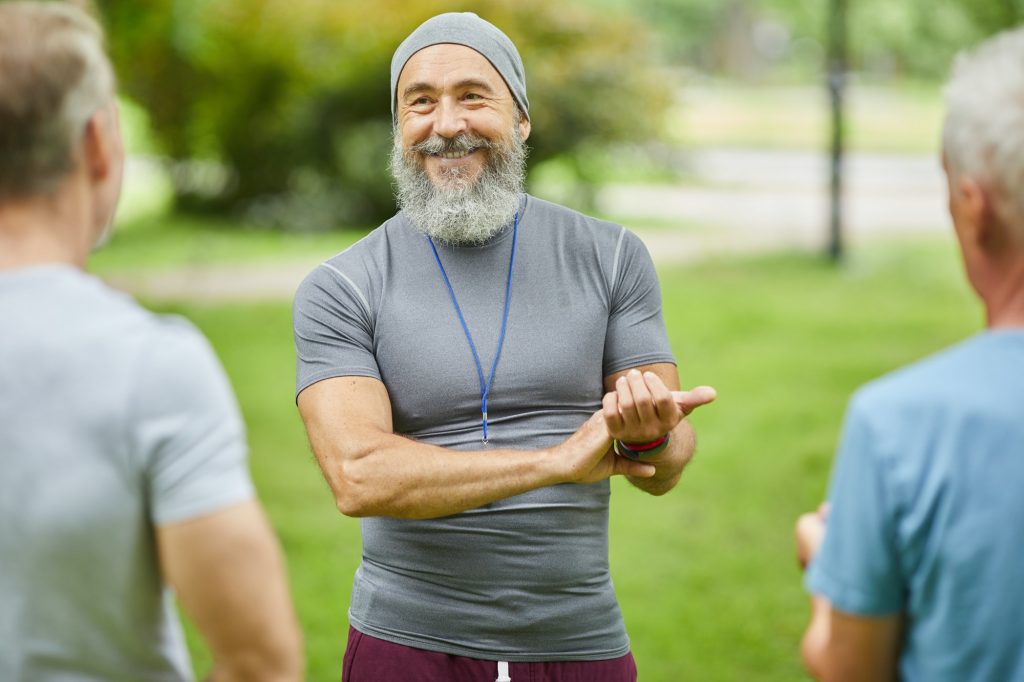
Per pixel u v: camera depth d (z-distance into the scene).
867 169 23.70
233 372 9.53
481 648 2.55
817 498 6.76
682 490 6.92
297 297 2.73
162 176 20.02
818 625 1.81
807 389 9.06
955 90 1.73
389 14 16.70
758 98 41.22
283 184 17.86
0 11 1.68
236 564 1.70
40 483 1.66
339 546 5.95
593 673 2.61
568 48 16.70
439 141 2.72
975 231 1.73
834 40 14.45
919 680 1.72
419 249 2.75
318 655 4.76
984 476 1.65
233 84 17.42
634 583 5.57
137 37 11.84
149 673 1.75
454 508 2.47
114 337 1.70
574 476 2.45
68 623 1.68
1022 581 1.64
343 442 2.54
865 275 13.68
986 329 1.78
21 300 1.70
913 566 1.70
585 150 17.09
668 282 13.25
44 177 1.69
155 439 1.67
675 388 2.74
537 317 2.69
